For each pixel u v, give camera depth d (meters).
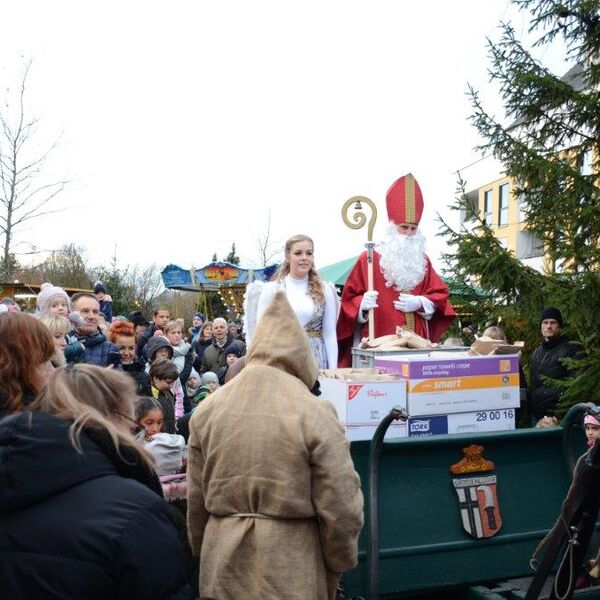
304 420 2.28
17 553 1.72
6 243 16.11
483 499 3.05
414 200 4.98
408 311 4.84
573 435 3.28
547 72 6.76
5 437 1.78
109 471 1.85
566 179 6.36
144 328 8.92
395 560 2.91
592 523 2.60
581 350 5.42
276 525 2.27
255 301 4.54
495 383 3.43
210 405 2.47
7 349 2.15
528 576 3.09
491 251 6.55
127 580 1.71
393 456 2.98
